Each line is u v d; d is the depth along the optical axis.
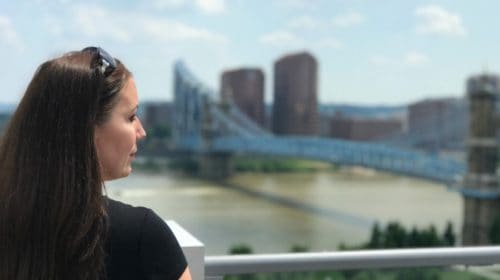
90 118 0.98
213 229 43.34
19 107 0.99
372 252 1.93
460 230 43.44
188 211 46.41
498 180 43.75
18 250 0.94
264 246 40.06
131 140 1.04
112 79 1.02
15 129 0.98
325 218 48.72
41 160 0.95
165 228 1.02
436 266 1.97
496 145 44.06
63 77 0.98
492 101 45.03
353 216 49.00
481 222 42.44
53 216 0.93
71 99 0.98
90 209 0.95
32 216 0.94
